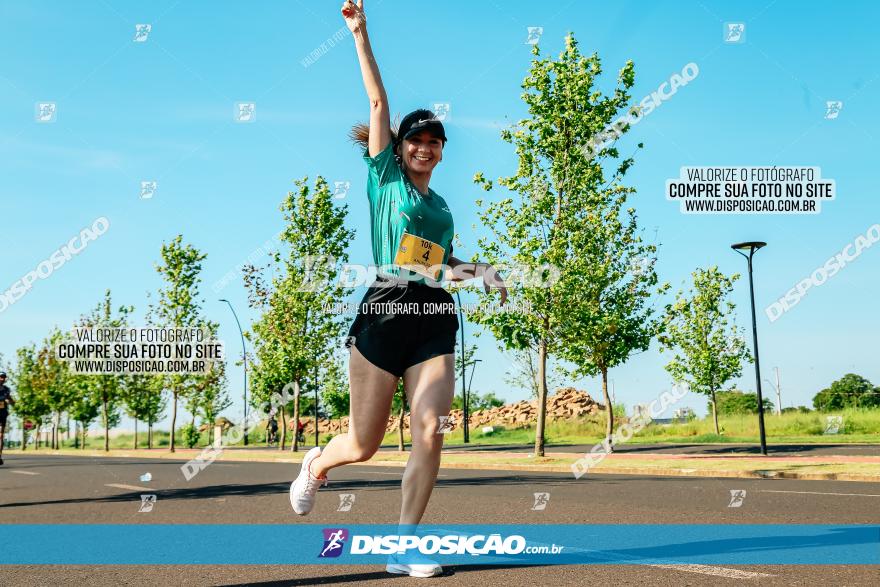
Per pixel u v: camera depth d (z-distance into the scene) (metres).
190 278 34.16
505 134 18.64
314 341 29.00
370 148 3.88
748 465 13.76
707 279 29.09
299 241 28.88
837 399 40.56
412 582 3.59
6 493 10.08
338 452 3.97
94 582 3.87
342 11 3.99
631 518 6.23
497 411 48.50
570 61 18.34
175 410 35.22
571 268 18.42
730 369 28.91
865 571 3.76
